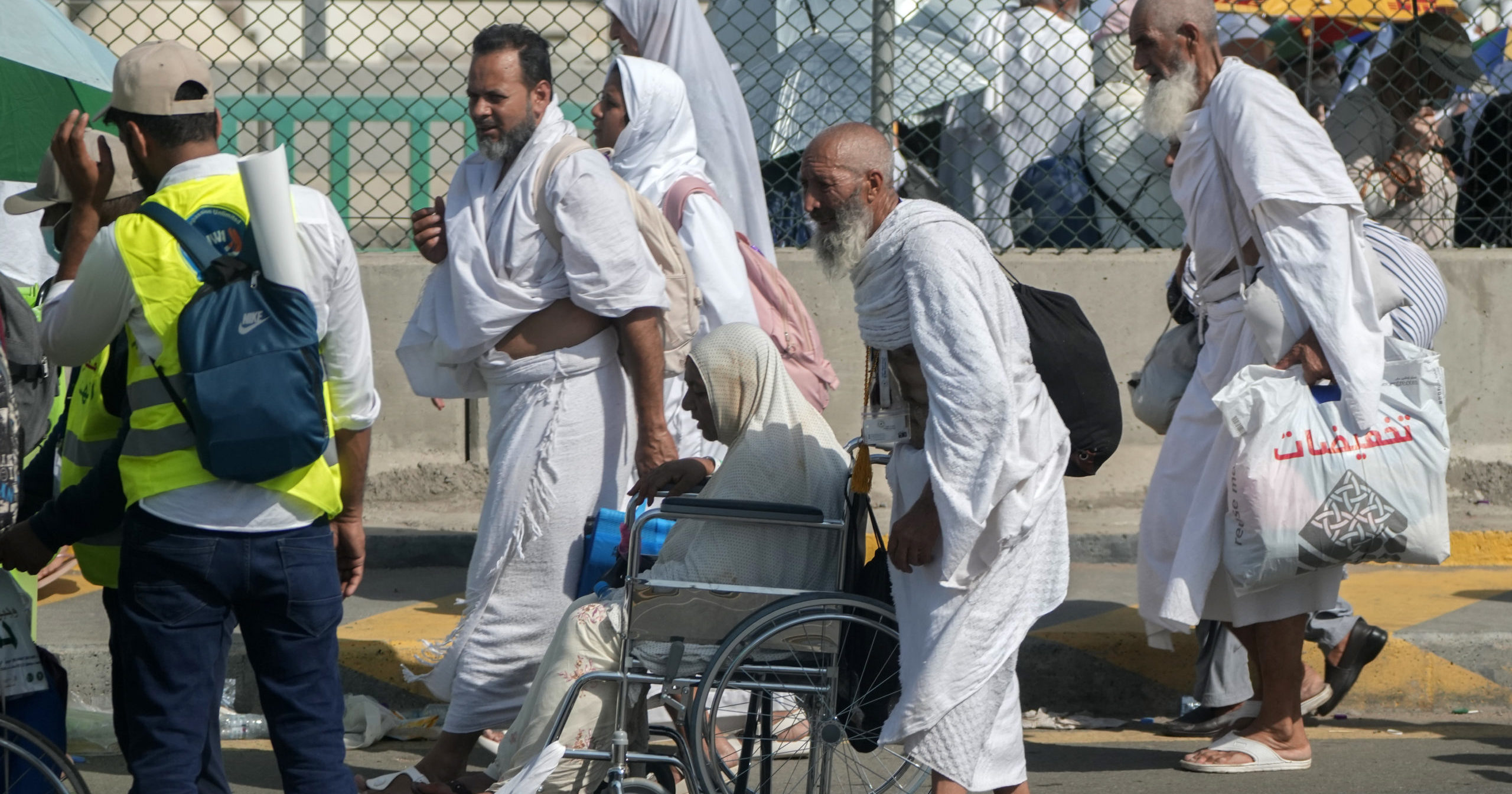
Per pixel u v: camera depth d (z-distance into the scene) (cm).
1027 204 2845
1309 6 3005
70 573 2341
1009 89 2800
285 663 1294
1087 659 2066
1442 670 2050
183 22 3072
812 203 1395
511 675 1677
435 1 3216
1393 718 2048
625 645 1429
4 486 1303
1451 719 2039
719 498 1488
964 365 1325
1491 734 1967
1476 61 3012
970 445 1327
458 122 3150
